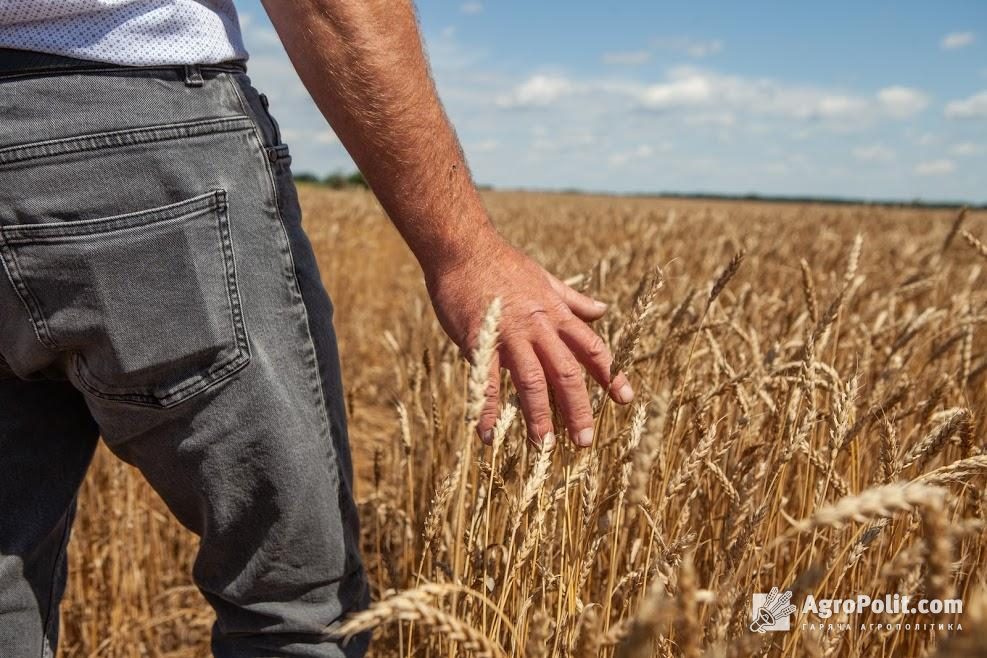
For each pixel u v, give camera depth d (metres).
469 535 1.27
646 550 1.59
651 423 0.76
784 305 2.92
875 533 1.12
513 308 1.18
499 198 44.12
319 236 7.45
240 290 1.11
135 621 2.33
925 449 1.33
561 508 1.51
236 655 1.26
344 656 1.29
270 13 1.12
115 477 2.38
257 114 1.17
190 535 2.74
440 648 1.54
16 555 1.20
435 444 2.13
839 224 14.65
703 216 14.43
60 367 1.17
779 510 1.56
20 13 0.96
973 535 1.45
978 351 3.14
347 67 1.06
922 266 3.80
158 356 1.06
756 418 1.73
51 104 0.99
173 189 1.04
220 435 1.12
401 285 7.32
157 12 1.03
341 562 1.26
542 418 1.19
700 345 2.17
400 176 1.12
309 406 1.20
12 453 1.21
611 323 1.95
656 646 1.23
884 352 2.38
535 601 1.39
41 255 1.01
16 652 1.21
